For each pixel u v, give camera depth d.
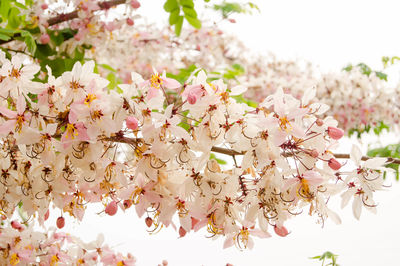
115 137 1.01
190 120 1.02
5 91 1.02
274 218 1.03
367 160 1.04
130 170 1.07
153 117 0.99
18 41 1.38
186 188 1.02
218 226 1.03
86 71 1.00
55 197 1.05
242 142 1.01
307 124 1.03
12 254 1.22
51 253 1.26
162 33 2.03
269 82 2.37
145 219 1.04
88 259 1.29
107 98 1.00
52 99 1.01
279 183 1.00
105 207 1.07
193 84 1.02
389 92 2.27
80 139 0.99
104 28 1.45
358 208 1.06
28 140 1.00
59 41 1.41
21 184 1.05
